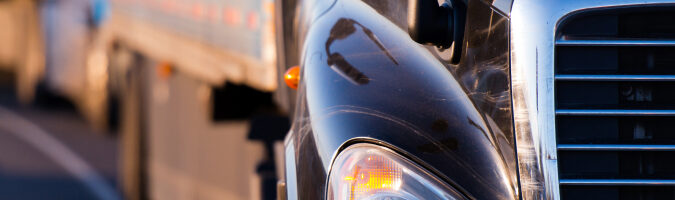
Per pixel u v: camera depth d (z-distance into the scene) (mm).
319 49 2957
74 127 14320
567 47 2371
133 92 7762
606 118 2375
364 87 2686
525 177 2342
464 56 2525
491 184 2367
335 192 2525
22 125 14562
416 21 2527
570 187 2367
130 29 7871
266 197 4637
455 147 2443
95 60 11273
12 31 16266
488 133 2418
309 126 2781
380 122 2557
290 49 3711
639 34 2377
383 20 2822
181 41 6199
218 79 5289
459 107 2498
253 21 4668
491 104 2420
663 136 2385
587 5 2340
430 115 2520
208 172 5961
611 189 2381
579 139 2375
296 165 2842
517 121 2352
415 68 2639
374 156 2479
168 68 6703
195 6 5844
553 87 2332
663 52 2379
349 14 2965
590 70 2375
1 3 16547
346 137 2588
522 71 2346
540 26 2344
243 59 4859
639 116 2377
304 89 2918
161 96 7043
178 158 6648
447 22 2547
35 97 15562
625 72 2371
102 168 11406
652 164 2391
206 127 5910
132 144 7723
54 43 13961
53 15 13875
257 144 4992
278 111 4969
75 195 10016
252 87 5051
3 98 17141
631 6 2336
